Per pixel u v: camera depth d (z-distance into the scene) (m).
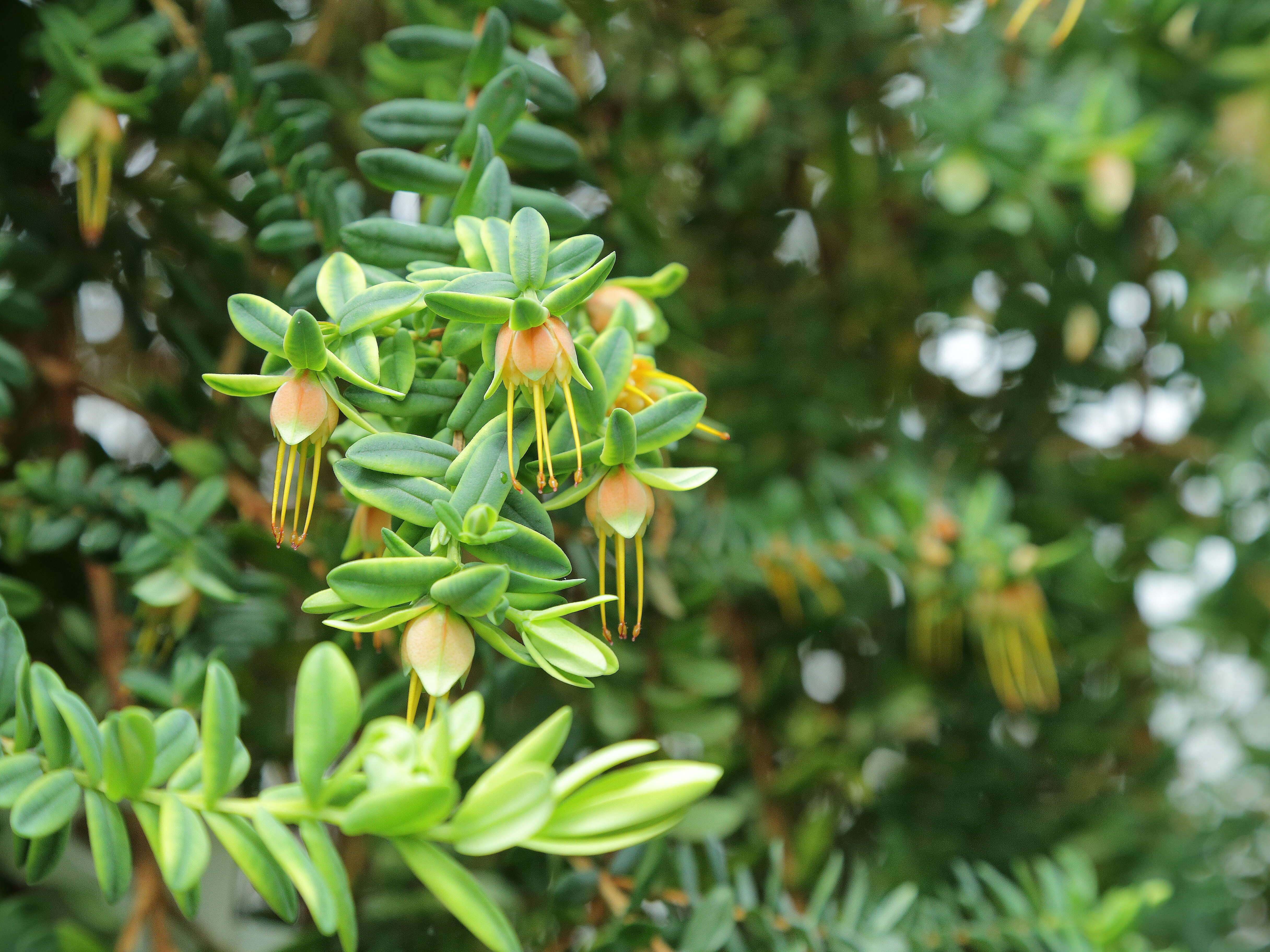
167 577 0.31
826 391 0.47
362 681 0.33
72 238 0.34
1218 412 0.50
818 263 0.50
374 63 0.34
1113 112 0.40
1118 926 0.34
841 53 0.46
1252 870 0.55
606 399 0.25
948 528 0.39
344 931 0.23
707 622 0.39
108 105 0.32
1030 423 0.51
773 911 0.32
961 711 0.48
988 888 0.46
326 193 0.30
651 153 0.42
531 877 0.32
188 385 0.34
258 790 0.37
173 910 0.35
